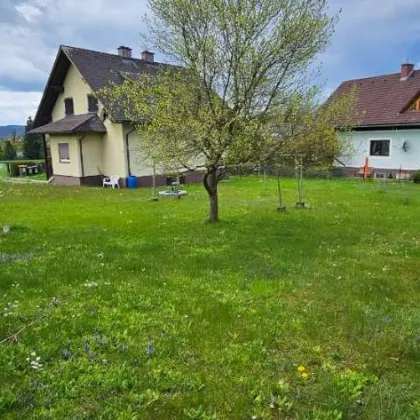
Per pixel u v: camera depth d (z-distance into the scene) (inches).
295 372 136.9
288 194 656.4
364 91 1113.4
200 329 165.8
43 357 140.6
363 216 447.2
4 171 1384.1
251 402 120.6
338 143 431.5
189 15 354.3
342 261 269.4
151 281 222.7
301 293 209.0
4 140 2124.8
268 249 296.0
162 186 849.5
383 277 236.8
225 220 415.8
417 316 181.9
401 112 970.1
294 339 159.8
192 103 363.6
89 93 900.0
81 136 859.4
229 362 141.9
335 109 400.2
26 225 391.9
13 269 238.8
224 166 377.4
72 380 127.6
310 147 403.2
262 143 366.0
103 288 209.9
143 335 160.6
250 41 354.3
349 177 989.8
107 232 357.7
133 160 847.1
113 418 112.0
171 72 373.1
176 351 148.0
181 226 384.8
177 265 253.3
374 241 331.0
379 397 123.1
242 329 166.2
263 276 233.1
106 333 160.1
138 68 985.5
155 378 130.3
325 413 115.0
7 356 139.7
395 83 1063.6
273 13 352.8
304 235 346.6
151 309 185.5
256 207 513.0
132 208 515.2
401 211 483.5
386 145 983.6
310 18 356.8
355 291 212.4
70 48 904.9
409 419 113.5
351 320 175.2
